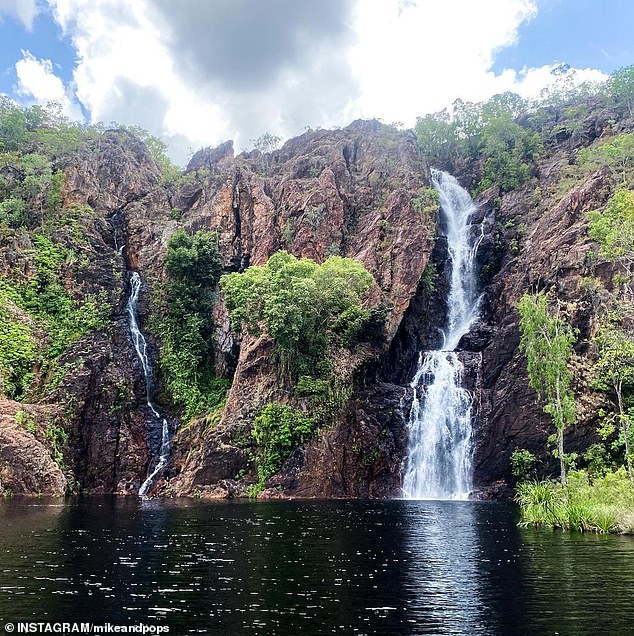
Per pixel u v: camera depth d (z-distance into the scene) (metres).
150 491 54.97
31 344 59.03
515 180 79.75
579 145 83.62
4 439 48.31
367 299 62.28
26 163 78.25
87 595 14.88
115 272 70.44
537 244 64.88
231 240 75.06
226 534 26.11
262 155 94.12
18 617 12.95
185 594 15.12
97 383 58.12
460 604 14.27
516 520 32.66
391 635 11.95
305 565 19.00
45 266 66.69
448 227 78.50
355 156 86.25
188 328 66.88
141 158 90.56
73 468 53.72
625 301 51.25
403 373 62.56
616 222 39.78
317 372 55.72
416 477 54.72
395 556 20.75
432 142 96.62
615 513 27.86
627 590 15.59
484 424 54.47
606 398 49.28
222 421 56.12
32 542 23.02
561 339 38.16
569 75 104.06
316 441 52.38
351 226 75.50
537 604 14.23
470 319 69.06
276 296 54.22
